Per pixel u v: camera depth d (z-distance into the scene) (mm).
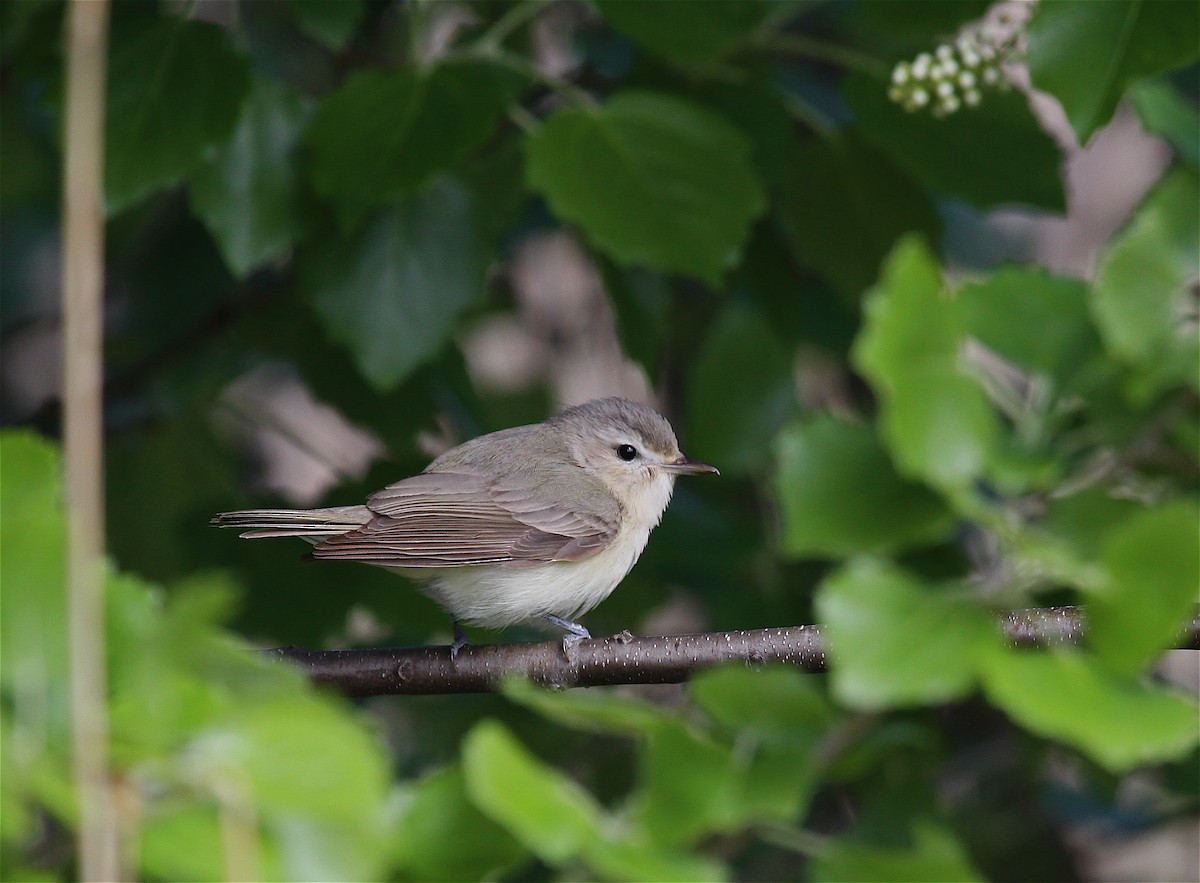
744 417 12445
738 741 4859
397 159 10141
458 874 5059
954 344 4652
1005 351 5180
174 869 4609
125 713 4738
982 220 14812
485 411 14391
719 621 12688
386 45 13055
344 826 4863
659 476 12664
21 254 16047
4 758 4602
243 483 15797
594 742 13352
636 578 13406
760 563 12961
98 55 5758
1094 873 15234
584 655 9602
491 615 11789
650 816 4707
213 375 13125
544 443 12562
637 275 12867
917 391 4570
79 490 5277
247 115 10711
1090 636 4406
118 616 5094
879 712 4891
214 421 14336
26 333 16250
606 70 13258
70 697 4746
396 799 5156
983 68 9383
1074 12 7117
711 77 11727
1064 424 5199
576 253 16719
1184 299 4992
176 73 10250
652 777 4781
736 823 4676
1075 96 7168
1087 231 16547
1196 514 4316
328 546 10945
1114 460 5004
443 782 5188
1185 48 7059
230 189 10648
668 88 11820
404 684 9789
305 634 12023
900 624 4461
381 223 10906
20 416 16266
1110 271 5008
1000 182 10922
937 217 11586
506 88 10219
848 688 4371
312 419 18156
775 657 9320
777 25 12836
